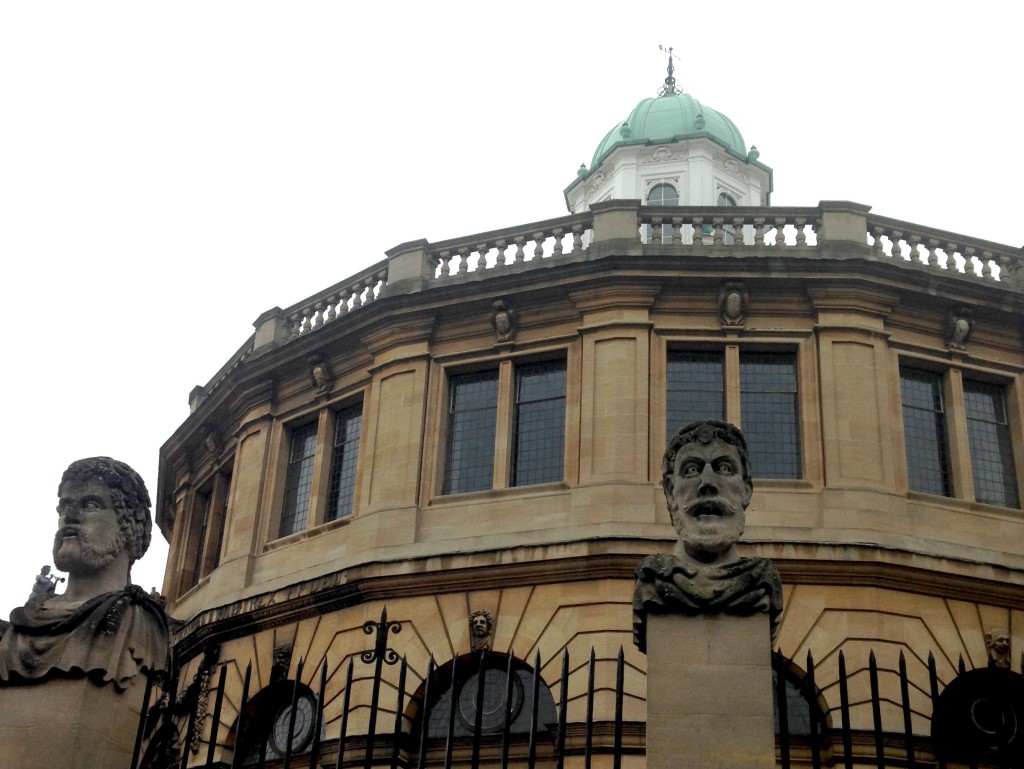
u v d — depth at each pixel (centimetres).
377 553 2759
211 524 3425
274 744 2742
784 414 2789
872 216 2955
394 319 3017
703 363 2848
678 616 1009
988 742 2428
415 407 2922
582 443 2733
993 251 2984
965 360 2880
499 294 2927
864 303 2822
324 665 1123
